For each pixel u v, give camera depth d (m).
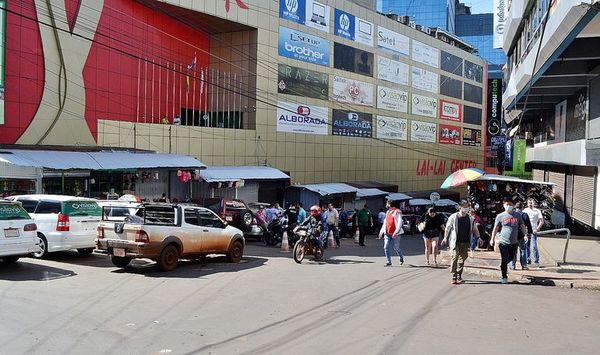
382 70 50.06
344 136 44.97
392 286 11.76
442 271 14.37
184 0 31.00
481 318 8.87
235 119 36.34
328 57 42.69
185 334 7.54
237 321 8.37
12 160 18.89
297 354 6.69
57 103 25.19
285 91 38.31
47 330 7.52
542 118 33.78
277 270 14.11
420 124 57.03
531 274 12.95
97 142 26.61
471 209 15.95
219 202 22.78
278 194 34.22
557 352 6.98
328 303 9.84
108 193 23.34
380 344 7.18
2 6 21.92
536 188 20.61
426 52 57.53
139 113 29.95
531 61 19.77
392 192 46.69
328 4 42.50
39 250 12.88
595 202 22.83
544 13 17.30
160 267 13.38
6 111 23.17
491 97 68.38
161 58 31.61
